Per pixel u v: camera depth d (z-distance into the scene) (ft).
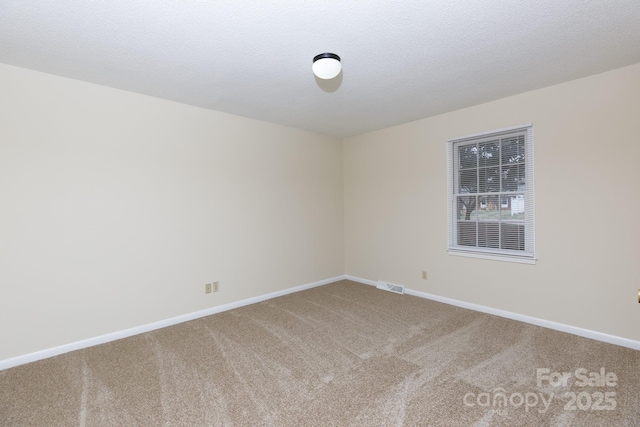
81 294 9.08
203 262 11.58
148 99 10.27
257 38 6.86
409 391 6.73
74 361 8.25
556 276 9.79
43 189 8.48
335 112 12.16
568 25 6.49
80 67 8.20
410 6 5.81
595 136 8.96
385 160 14.73
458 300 12.26
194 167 11.32
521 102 10.32
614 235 8.73
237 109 11.73
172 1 5.57
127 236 9.89
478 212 11.80
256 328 10.30
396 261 14.43
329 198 16.12
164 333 10.03
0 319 7.93
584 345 8.70
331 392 6.74
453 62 8.09
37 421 5.94
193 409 6.23
